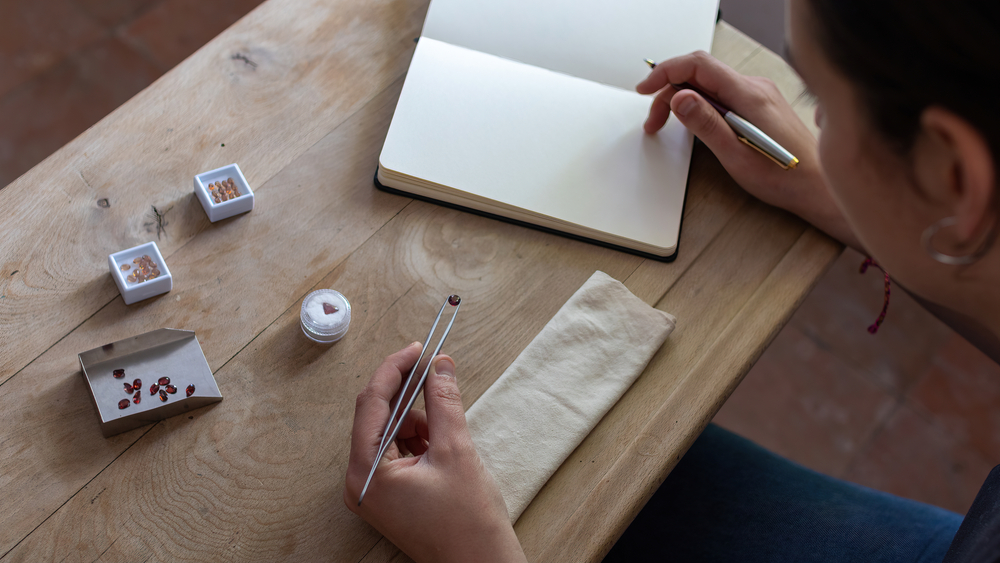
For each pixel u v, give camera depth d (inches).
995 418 74.9
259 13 39.2
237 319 31.0
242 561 26.3
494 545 25.6
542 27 40.3
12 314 29.7
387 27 40.1
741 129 35.4
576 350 31.5
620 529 28.4
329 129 36.4
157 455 27.8
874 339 77.7
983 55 14.3
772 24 91.1
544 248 34.7
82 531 26.1
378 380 27.9
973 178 15.8
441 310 28.9
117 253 31.2
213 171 33.5
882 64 16.0
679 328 33.2
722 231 36.2
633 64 40.3
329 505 27.7
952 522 37.5
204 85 36.5
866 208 20.0
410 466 26.4
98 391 28.3
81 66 79.7
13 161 73.9
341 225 33.9
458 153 35.1
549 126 36.8
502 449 28.9
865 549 36.8
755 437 72.4
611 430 30.3
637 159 36.7
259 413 29.1
